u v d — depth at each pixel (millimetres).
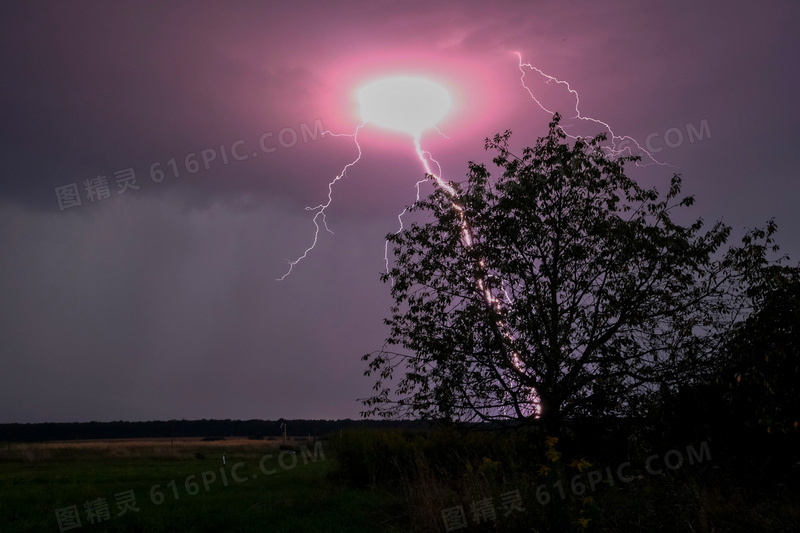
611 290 12844
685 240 12781
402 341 13500
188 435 143750
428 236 13688
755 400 11367
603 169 13297
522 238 13258
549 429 12438
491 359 12914
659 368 12570
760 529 8703
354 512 12445
